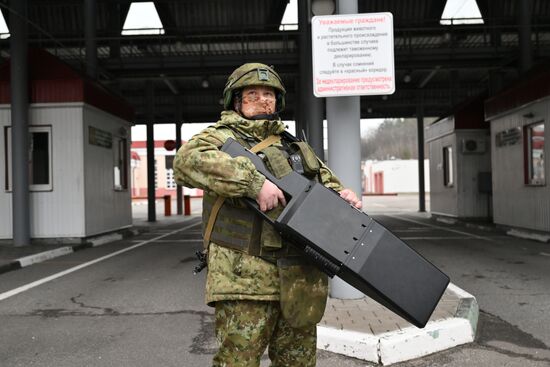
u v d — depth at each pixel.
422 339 3.84
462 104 16.77
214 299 1.94
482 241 11.12
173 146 22.75
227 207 2.01
